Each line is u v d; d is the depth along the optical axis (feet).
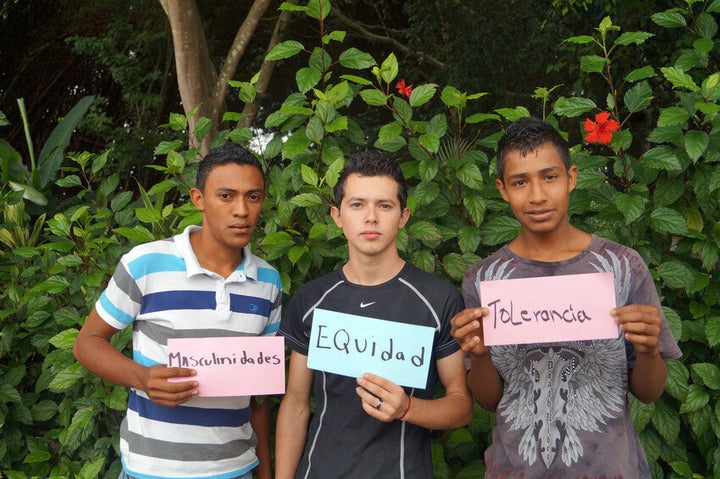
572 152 7.58
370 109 30.12
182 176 8.28
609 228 7.22
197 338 5.98
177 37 21.52
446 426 5.58
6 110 37.91
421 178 7.50
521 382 5.57
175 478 5.98
